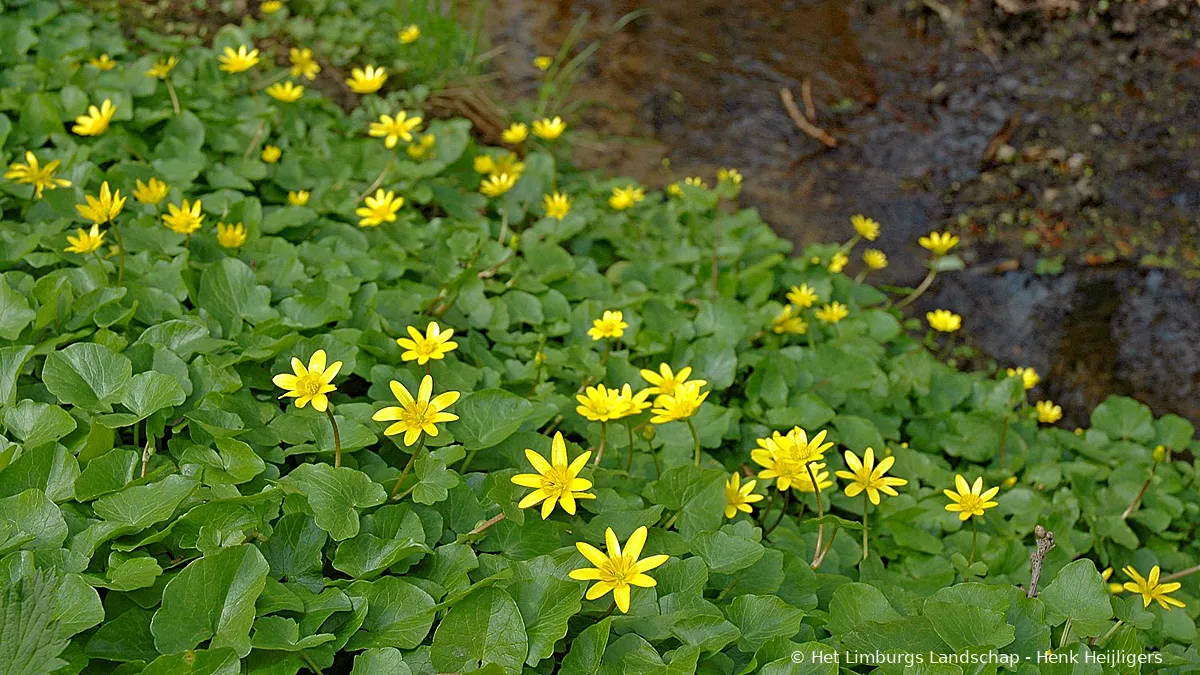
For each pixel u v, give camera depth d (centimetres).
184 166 380
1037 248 511
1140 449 371
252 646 180
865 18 670
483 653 192
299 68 471
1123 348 466
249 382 262
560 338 352
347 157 431
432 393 276
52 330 264
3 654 160
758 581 234
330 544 220
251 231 350
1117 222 526
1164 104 597
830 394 356
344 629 197
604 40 624
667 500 249
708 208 453
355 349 278
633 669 195
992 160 562
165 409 236
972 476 337
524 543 230
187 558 208
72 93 400
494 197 438
